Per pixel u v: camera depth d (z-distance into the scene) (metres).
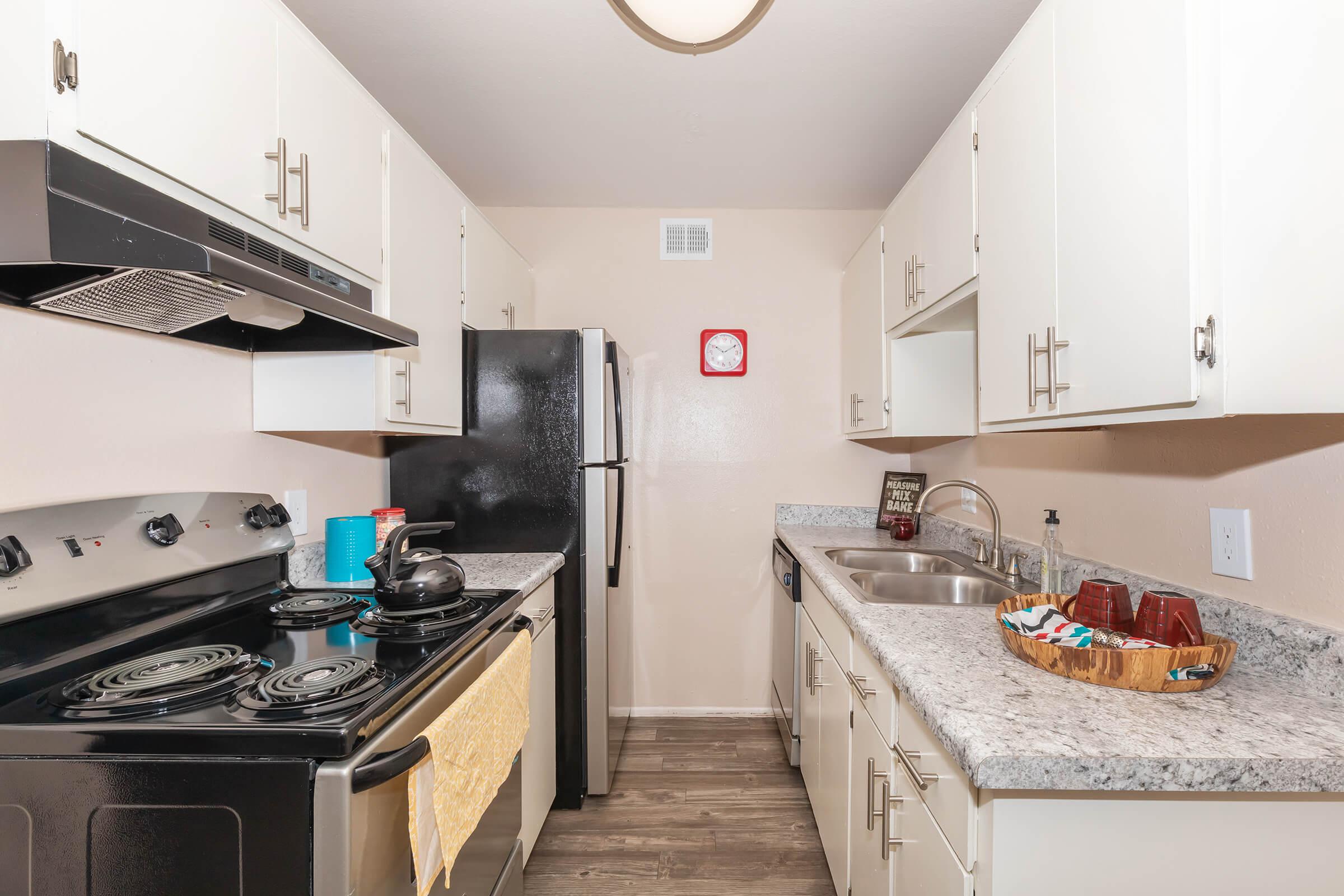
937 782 0.92
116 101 0.83
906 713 1.06
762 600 2.93
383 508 2.07
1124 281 0.94
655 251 2.92
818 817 1.88
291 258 1.20
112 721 0.81
